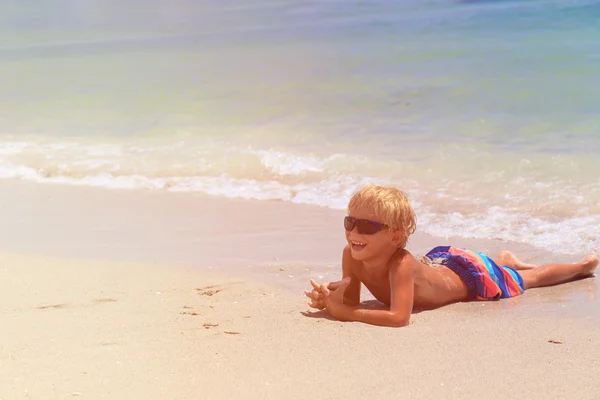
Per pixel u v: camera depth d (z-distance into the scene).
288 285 4.91
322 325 3.99
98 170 8.88
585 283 4.96
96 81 14.23
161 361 3.40
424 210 6.76
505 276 4.71
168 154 9.36
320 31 17.00
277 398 3.00
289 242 6.05
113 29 19.97
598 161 7.84
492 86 11.36
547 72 11.75
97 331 3.87
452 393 3.06
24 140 10.52
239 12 20.78
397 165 8.30
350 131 9.87
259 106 11.47
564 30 14.24
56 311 4.26
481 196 7.08
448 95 11.16
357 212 4.16
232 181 8.20
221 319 4.10
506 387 3.12
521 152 8.39
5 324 4.00
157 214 7.09
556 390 3.09
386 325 4.00
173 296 4.62
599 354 3.52
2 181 8.66
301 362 3.39
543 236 5.93
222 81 13.32
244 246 5.96
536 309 4.37
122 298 4.56
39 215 7.16
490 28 15.14
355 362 3.41
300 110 11.09
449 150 8.71
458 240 5.95
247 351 3.54
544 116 9.74
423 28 15.95
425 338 3.77
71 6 24.44
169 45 17.20
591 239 5.79
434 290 4.41
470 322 4.10
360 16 18.17
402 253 4.23
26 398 3.00
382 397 3.02
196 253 5.77
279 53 15.22
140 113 11.66
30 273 5.19
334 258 5.57
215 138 9.97
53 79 14.67
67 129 11.02
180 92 12.78
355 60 13.95
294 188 7.80
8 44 19.02
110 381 3.17
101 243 6.11
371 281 4.37
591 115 9.59
